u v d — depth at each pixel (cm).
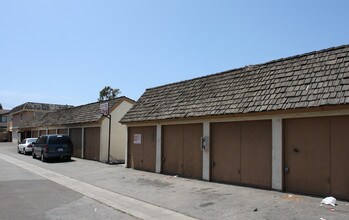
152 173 1777
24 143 3484
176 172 1659
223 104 1392
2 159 2877
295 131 1132
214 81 1586
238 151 1332
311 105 1041
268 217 874
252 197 1095
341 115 1012
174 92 1814
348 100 962
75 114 3212
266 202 1020
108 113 2562
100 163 2478
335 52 1130
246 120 1299
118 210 1023
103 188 1419
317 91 1070
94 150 2720
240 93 1362
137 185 1447
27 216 940
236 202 1047
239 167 1324
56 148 2620
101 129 2617
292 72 1220
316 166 1069
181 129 1642
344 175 1000
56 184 1539
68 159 2723
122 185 1468
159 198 1173
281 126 1162
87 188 1425
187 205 1055
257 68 1396
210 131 1454
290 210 918
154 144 1825
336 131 1026
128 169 1988
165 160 1742
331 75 1076
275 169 1174
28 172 1973
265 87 1273
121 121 2027
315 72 1137
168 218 923
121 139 2709
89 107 3048
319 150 1063
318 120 1072
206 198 1127
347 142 998
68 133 3228
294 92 1140
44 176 1803
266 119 1223
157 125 1794
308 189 1085
